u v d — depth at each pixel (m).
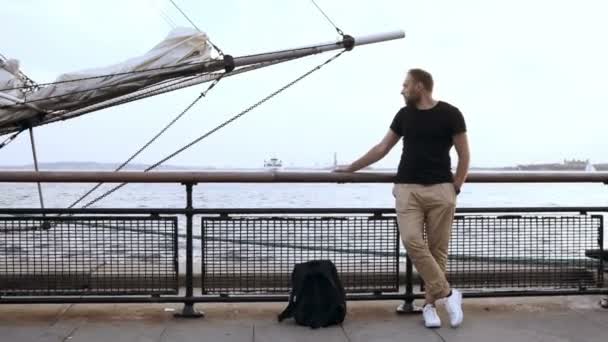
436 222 4.26
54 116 7.57
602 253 4.83
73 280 4.45
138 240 4.47
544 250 4.77
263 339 4.02
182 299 4.48
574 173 4.53
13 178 4.18
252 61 8.23
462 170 4.20
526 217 4.74
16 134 7.48
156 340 4.00
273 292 4.56
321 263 4.38
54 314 4.57
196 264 5.57
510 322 4.42
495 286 4.75
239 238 4.52
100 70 7.06
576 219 4.79
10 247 4.40
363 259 4.60
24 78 7.00
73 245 4.44
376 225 4.60
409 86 4.23
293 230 4.54
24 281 4.43
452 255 4.68
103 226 4.45
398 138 4.39
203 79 8.18
